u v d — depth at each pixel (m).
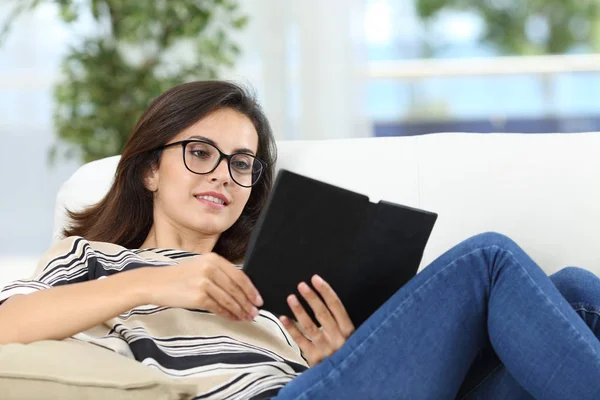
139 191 1.92
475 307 1.38
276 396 1.32
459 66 4.29
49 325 1.40
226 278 1.34
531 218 1.84
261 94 3.98
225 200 1.83
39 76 4.07
